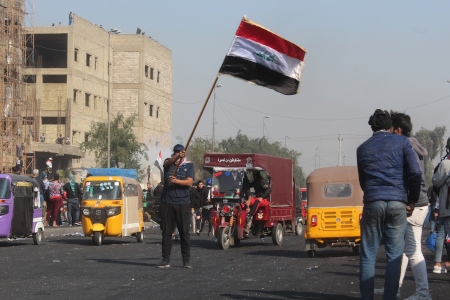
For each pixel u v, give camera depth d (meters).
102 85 80.12
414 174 9.05
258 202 24.67
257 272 15.08
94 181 25.23
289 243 27.20
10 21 58.22
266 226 25.41
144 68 83.88
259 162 25.70
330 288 12.24
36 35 71.88
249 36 14.30
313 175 20.55
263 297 11.01
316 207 20.25
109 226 24.70
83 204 24.89
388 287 9.12
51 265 16.52
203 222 32.94
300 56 14.35
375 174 9.14
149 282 12.99
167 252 15.90
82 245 24.66
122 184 25.30
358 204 20.09
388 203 9.03
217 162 25.91
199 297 10.98
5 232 22.66
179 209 15.78
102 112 80.25
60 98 72.12
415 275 10.51
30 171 65.12
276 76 14.39
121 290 11.82
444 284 13.12
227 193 25.55
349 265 17.11
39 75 71.94
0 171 54.34
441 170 11.15
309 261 18.41
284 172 27.77
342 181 20.30
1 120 55.84
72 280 13.31
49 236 30.08
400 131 10.72
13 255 19.77
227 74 14.46
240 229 23.95
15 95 58.03
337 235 20.00
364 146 9.32
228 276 14.15
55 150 64.19
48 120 72.94
